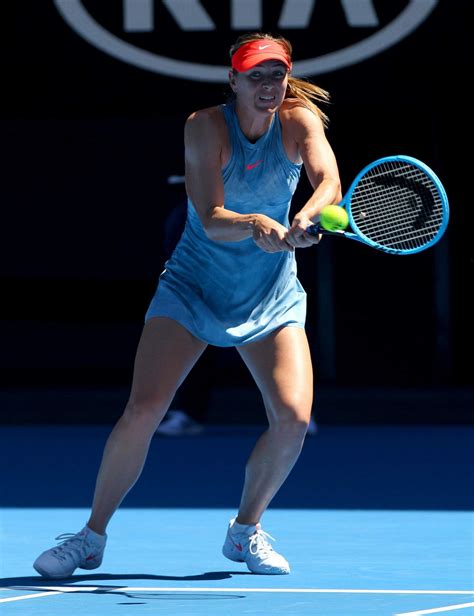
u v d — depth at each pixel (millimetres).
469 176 62281
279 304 19859
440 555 22250
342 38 53688
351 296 63344
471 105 60156
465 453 40500
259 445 19922
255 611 17219
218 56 54062
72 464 37688
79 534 20000
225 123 19141
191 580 19797
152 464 37344
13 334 65750
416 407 54875
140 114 57875
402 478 34062
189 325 19531
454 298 63219
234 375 62906
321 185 18719
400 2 54062
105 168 65000
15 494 31078
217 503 29516
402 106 60812
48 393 60500
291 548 23109
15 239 65375
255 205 19672
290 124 19453
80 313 65812
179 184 50125
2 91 56125
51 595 18484
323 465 37125
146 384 19406
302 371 19734
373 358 63531
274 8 53312
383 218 19281
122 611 17234
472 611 17141
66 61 55594
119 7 54688
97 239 65438
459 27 54844
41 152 64938
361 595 18422
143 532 25219
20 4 55594
